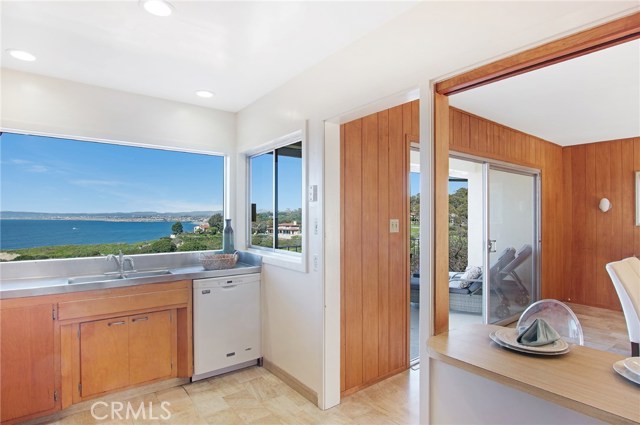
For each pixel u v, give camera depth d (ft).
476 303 15.65
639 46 6.85
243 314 10.17
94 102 9.48
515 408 4.39
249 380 9.55
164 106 10.59
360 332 9.00
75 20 6.37
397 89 6.18
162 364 8.96
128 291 8.42
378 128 9.45
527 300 14.69
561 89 9.21
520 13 4.58
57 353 7.59
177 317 9.25
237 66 8.36
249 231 12.17
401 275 10.09
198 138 11.23
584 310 15.90
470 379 4.91
